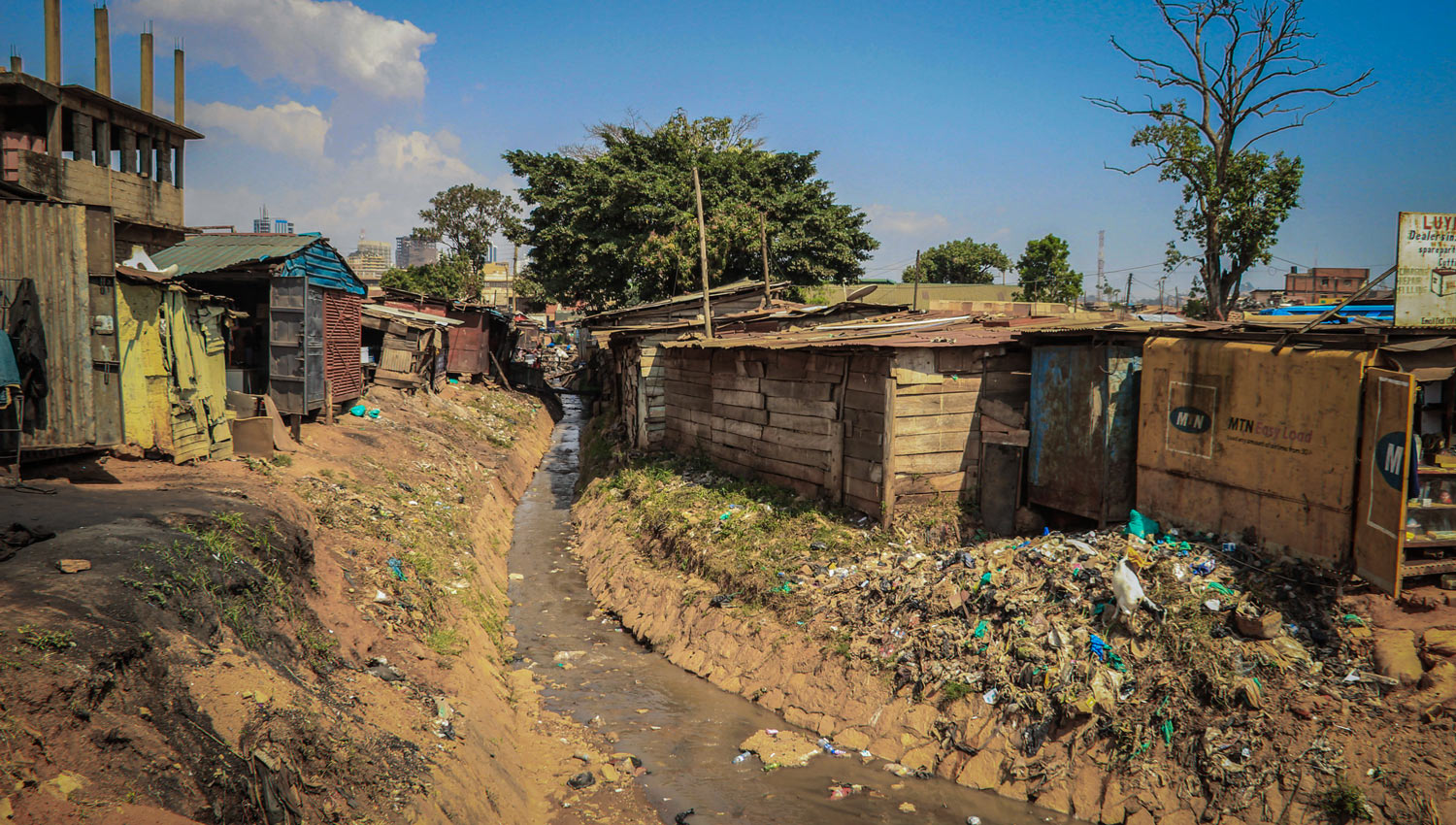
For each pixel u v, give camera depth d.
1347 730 6.55
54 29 19.11
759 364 15.00
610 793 7.86
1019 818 7.29
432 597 10.51
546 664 11.09
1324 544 7.94
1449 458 7.41
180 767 4.51
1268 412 8.50
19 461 8.89
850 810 7.52
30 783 3.81
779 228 33.59
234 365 17.59
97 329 9.53
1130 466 10.40
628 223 33.31
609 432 24.47
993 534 11.73
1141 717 7.36
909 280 63.41
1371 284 8.21
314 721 5.83
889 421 11.70
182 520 7.61
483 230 68.12
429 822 5.83
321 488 12.16
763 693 9.90
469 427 23.86
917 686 8.71
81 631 4.90
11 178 17.91
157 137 22.64
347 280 19.81
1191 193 24.72
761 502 13.67
